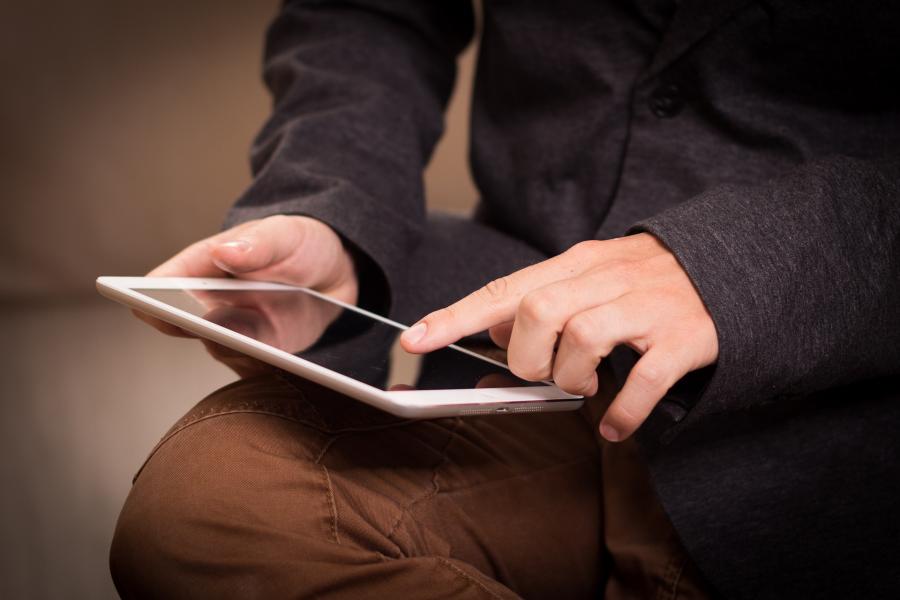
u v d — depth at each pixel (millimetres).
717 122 624
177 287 581
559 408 493
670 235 457
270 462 465
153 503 449
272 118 800
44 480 1280
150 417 1473
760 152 612
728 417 535
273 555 423
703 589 503
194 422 495
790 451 518
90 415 1483
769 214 470
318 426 514
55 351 1781
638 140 649
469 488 543
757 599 478
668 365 426
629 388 431
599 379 637
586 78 687
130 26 2092
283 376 550
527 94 742
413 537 487
